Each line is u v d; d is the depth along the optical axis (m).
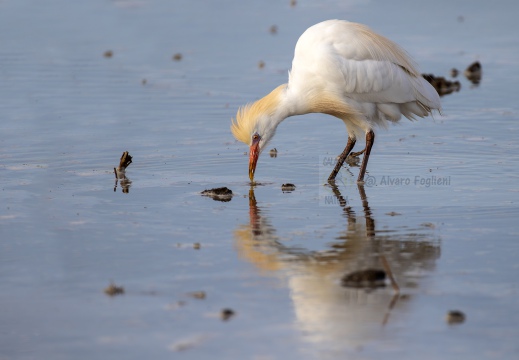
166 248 10.61
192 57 23.55
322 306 8.71
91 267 9.98
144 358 7.73
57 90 20.31
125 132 17.02
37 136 16.69
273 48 24.34
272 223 11.62
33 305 8.93
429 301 8.77
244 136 13.91
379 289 9.12
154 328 8.32
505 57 23.30
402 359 7.57
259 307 8.74
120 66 22.64
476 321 8.28
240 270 9.80
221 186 13.62
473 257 10.07
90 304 8.91
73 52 24.06
